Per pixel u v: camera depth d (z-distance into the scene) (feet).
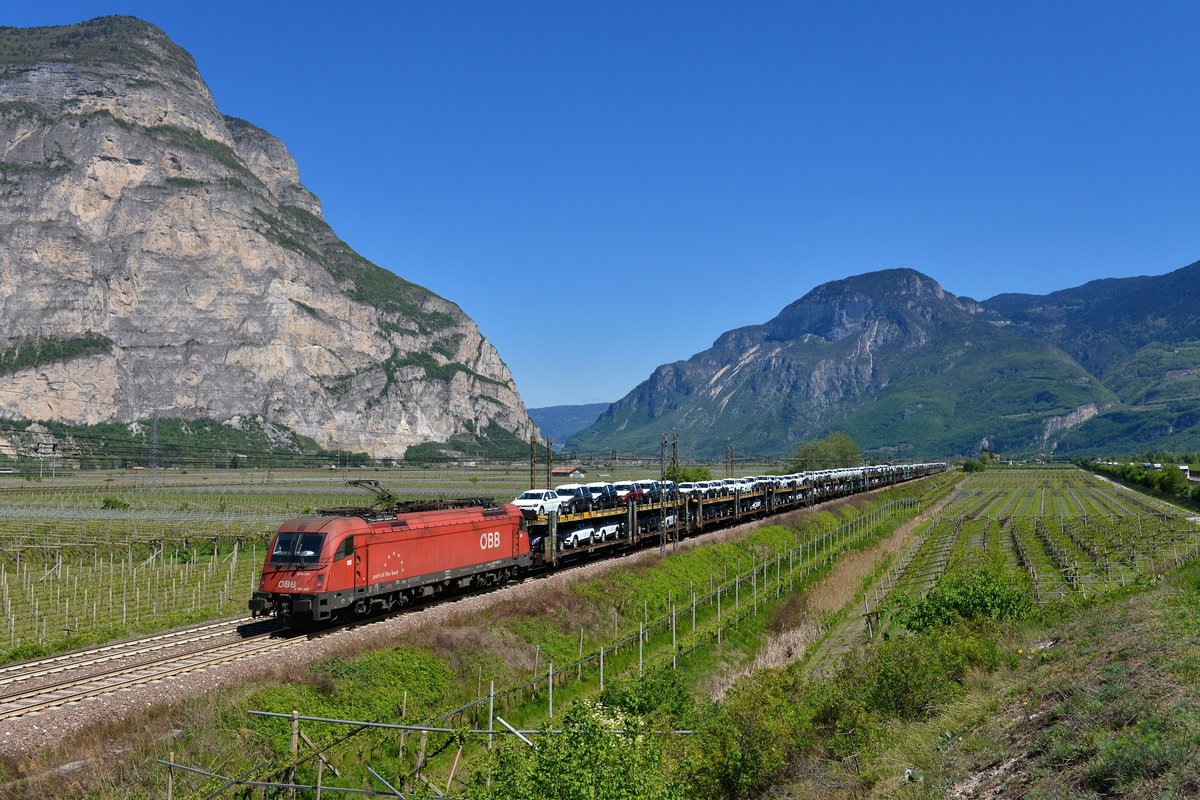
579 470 517.55
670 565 187.73
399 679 95.86
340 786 74.59
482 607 126.72
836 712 81.15
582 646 125.80
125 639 115.55
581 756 51.60
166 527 265.13
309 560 109.40
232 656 96.84
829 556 242.78
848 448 586.86
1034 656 88.48
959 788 54.34
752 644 151.94
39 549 216.95
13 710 76.18
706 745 74.13
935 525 344.69
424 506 136.98
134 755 67.87
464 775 81.97
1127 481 586.86
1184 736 45.80
